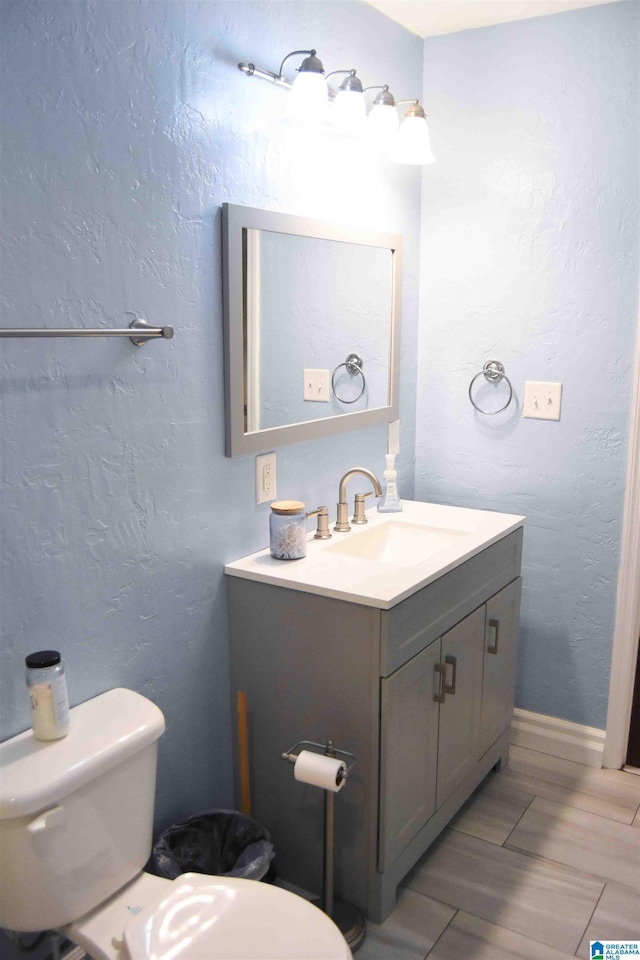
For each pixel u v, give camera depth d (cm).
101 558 167
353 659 185
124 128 159
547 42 238
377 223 247
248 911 145
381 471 269
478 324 265
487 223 258
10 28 137
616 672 257
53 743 150
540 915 197
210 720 204
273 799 207
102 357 161
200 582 195
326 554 210
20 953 159
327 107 198
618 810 240
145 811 162
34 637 155
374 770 187
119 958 142
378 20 235
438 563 201
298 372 218
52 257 149
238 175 191
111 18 154
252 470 208
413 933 191
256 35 191
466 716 226
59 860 143
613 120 232
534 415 260
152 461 176
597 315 244
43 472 152
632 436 243
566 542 261
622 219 235
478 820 234
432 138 263
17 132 140
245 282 194
